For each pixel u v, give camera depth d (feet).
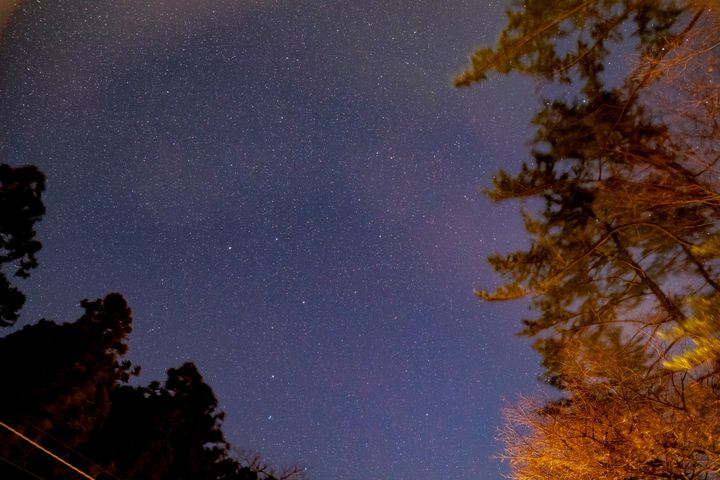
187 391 42.57
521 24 21.81
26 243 38.88
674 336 19.86
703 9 19.21
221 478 44.37
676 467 20.06
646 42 22.16
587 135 25.59
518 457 23.12
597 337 26.76
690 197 22.84
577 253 27.27
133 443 37.37
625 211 25.91
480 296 28.60
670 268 26.63
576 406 22.95
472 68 22.77
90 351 35.78
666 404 20.71
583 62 23.56
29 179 38.96
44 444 32.17
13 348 34.14
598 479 21.50
